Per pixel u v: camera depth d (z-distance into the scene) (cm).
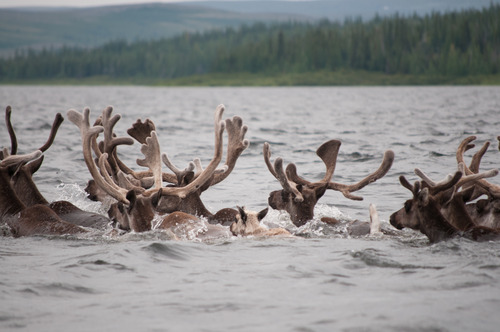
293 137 8031
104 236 2495
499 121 10362
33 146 6556
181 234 2448
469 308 1570
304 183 2758
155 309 1606
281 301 1666
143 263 2066
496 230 2269
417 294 1702
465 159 5303
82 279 1894
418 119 11519
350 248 2273
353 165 5172
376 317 1516
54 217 2641
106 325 1492
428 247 2220
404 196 3781
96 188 2955
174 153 6084
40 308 1616
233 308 1611
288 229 2650
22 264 2072
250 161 5566
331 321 1497
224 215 2725
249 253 2209
